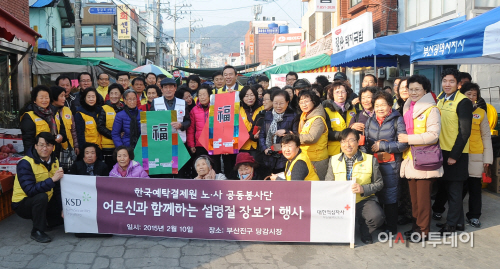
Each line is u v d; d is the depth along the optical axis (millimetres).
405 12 11383
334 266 3969
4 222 5305
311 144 4910
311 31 22359
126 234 4645
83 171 5047
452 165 4703
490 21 4391
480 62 6211
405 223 5301
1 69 9359
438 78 9727
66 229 4695
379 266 3975
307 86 5715
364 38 11562
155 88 6586
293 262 4059
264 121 5598
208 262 4055
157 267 3936
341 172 4582
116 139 5621
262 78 8641
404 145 4508
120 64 17062
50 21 19172
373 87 5082
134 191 4609
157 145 5414
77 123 5859
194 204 4531
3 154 6242
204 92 6008
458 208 4742
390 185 4691
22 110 8234
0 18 5273
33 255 4223
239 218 4469
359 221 4598
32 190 4527
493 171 6559
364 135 4965
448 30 5461
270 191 4410
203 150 6070
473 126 4984
